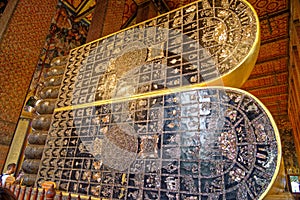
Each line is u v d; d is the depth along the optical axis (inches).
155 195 88.7
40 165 134.2
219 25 104.8
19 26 164.1
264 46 342.3
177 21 121.0
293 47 292.7
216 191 78.4
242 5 101.2
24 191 101.9
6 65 151.7
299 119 354.3
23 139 370.6
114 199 98.0
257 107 82.2
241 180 75.8
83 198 103.3
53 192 78.2
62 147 131.7
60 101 150.9
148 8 270.5
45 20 184.9
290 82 386.0
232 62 92.7
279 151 72.3
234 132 83.4
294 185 428.5
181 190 84.4
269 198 100.7
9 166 162.7
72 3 354.6
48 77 170.4
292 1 242.1
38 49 175.5
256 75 415.2
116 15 224.4
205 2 115.3
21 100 158.4
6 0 267.1
